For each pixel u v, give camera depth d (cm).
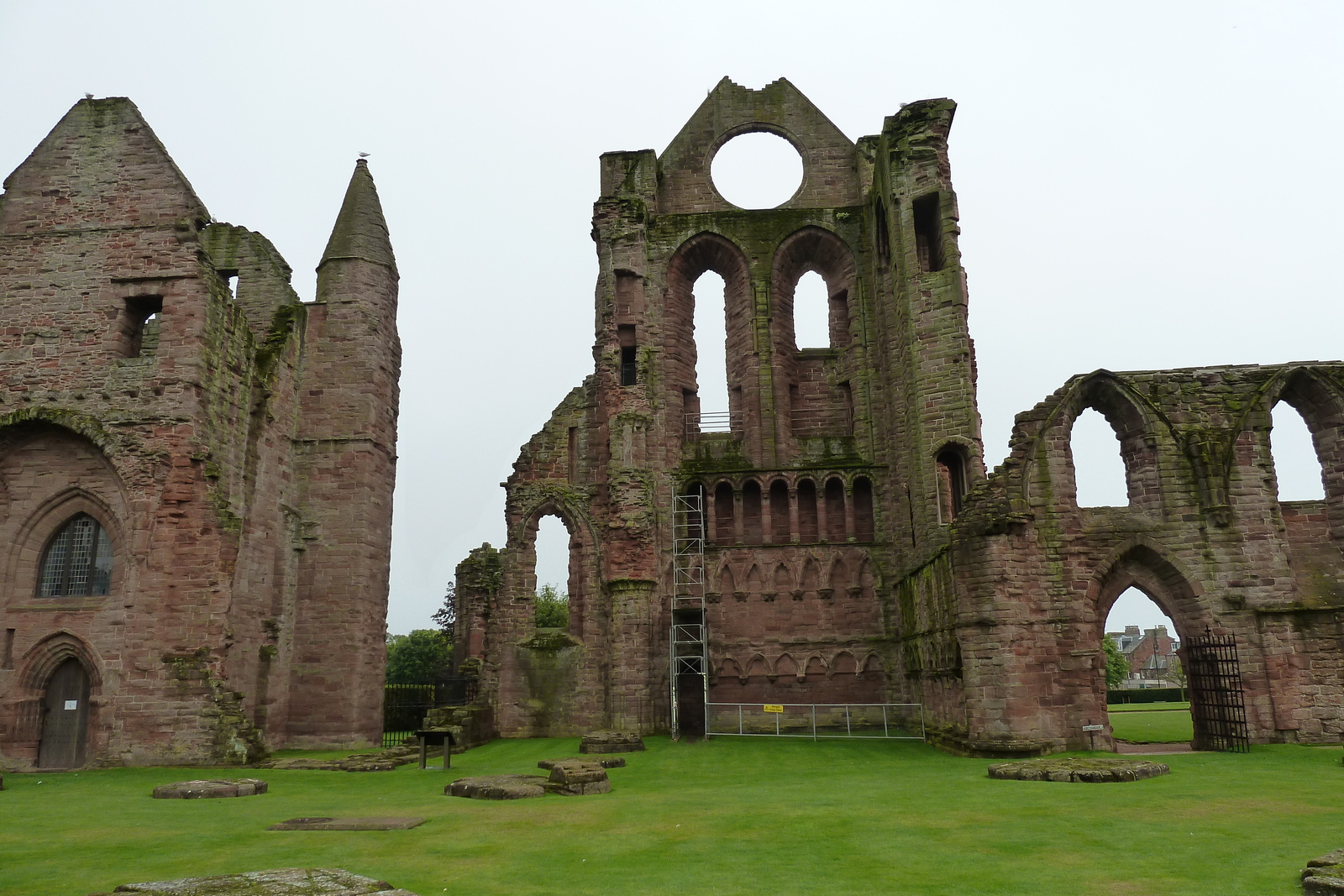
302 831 1427
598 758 2623
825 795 1808
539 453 4262
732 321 4472
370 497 3647
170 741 2720
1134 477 2955
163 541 2834
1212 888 988
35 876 1118
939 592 3052
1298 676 2761
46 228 3108
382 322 3841
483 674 4041
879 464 4056
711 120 4694
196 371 2939
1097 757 2342
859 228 4353
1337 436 2923
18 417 2919
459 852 1224
